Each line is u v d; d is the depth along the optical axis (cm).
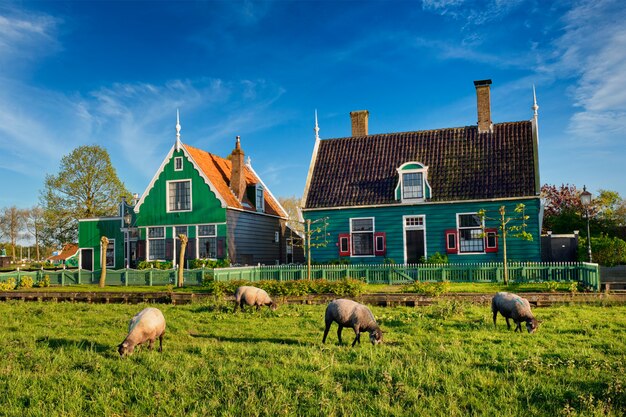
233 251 3125
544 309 1717
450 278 2391
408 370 925
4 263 6388
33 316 1803
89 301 2391
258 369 948
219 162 3566
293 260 4006
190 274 2622
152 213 3209
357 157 3131
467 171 2823
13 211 9219
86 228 3612
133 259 3466
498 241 2655
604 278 2402
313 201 2989
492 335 1274
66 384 896
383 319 1565
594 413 709
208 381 884
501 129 2944
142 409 780
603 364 935
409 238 2825
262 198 3578
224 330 1436
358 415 728
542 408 742
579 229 3450
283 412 741
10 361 1065
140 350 1125
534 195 2602
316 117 3309
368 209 2886
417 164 2819
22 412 780
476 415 719
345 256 2902
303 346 1188
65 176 4375
